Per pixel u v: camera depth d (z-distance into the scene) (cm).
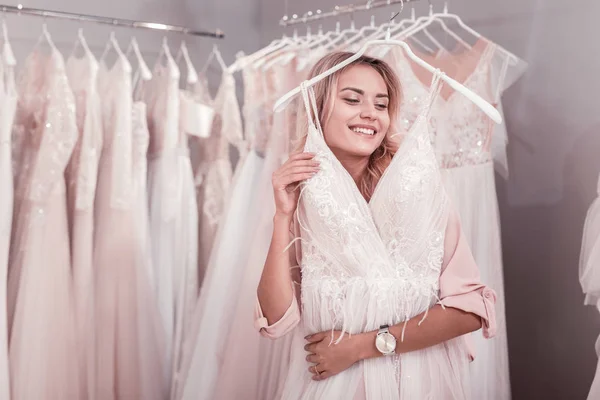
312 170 165
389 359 163
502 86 222
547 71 238
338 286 165
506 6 250
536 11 241
